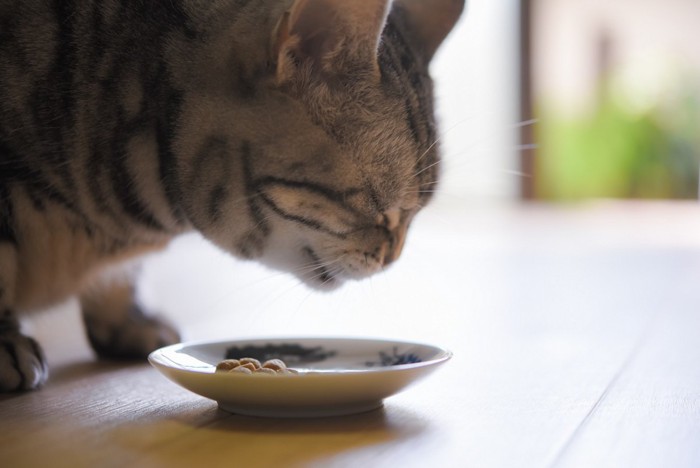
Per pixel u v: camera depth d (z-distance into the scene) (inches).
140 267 27.6
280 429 20.2
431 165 25.5
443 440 19.6
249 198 23.8
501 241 64.3
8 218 24.2
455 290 40.5
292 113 23.2
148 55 24.0
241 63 23.3
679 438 19.7
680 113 87.0
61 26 24.1
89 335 27.2
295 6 22.0
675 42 85.4
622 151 88.3
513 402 22.0
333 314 34.9
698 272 46.0
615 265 49.8
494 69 81.6
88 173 24.3
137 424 20.6
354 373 20.2
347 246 24.4
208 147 23.7
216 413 21.2
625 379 24.0
